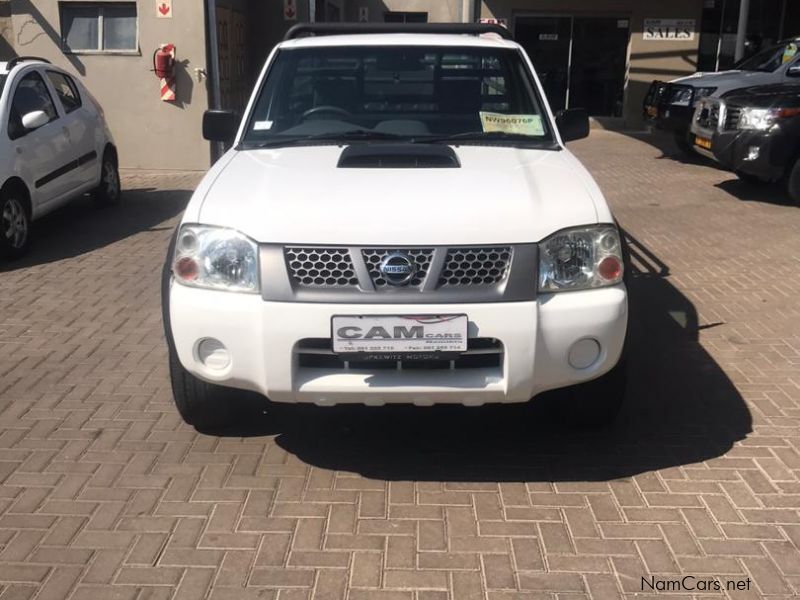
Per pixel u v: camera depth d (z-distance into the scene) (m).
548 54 18.55
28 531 3.41
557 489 3.74
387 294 3.40
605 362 3.61
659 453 4.05
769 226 8.94
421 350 3.42
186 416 4.11
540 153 4.36
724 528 3.42
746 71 13.55
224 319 3.48
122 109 12.48
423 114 4.75
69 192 8.82
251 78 14.75
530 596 3.03
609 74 18.59
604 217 3.64
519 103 4.82
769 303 6.34
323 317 3.39
